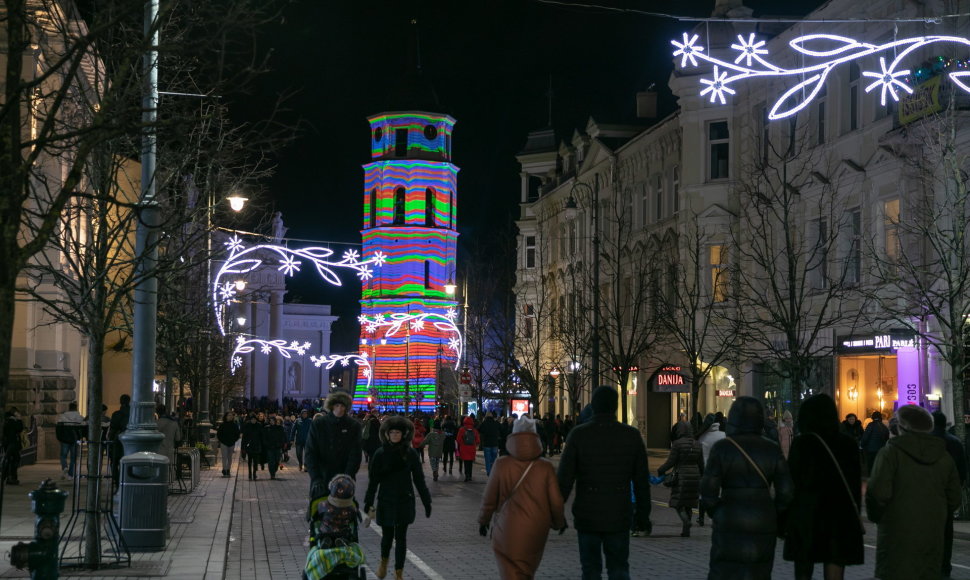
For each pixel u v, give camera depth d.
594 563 9.73
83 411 44.88
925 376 27.91
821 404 9.34
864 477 28.55
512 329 67.75
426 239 101.25
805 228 34.69
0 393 7.24
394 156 102.06
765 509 8.69
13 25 7.64
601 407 9.91
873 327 30.34
